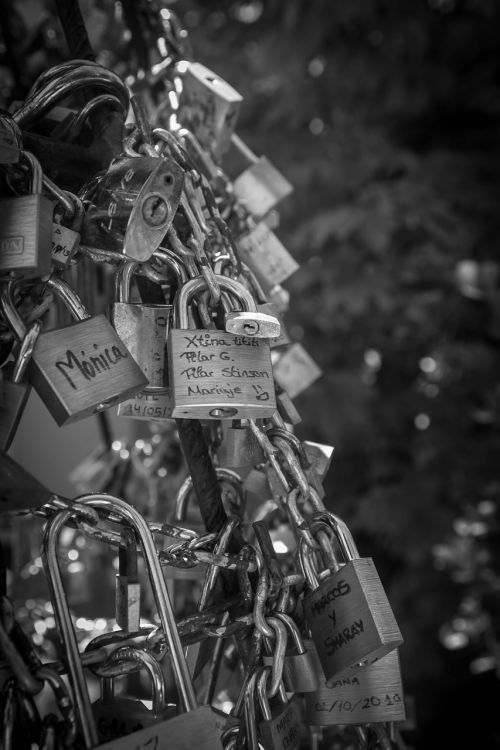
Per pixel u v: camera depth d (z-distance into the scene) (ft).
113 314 2.28
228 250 2.49
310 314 11.47
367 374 12.16
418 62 11.95
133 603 2.19
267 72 11.76
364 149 11.71
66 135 2.44
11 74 4.03
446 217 11.46
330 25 11.73
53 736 1.82
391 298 11.26
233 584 2.41
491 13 11.53
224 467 2.88
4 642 1.84
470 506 11.20
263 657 2.26
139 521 2.10
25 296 2.16
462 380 12.12
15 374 2.00
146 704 2.37
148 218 2.07
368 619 2.13
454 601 11.09
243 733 2.16
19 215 1.97
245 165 3.42
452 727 10.80
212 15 12.37
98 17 3.83
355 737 2.52
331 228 11.05
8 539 4.76
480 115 12.77
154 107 3.21
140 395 2.45
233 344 2.24
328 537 2.38
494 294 10.99
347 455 12.19
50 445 5.56
